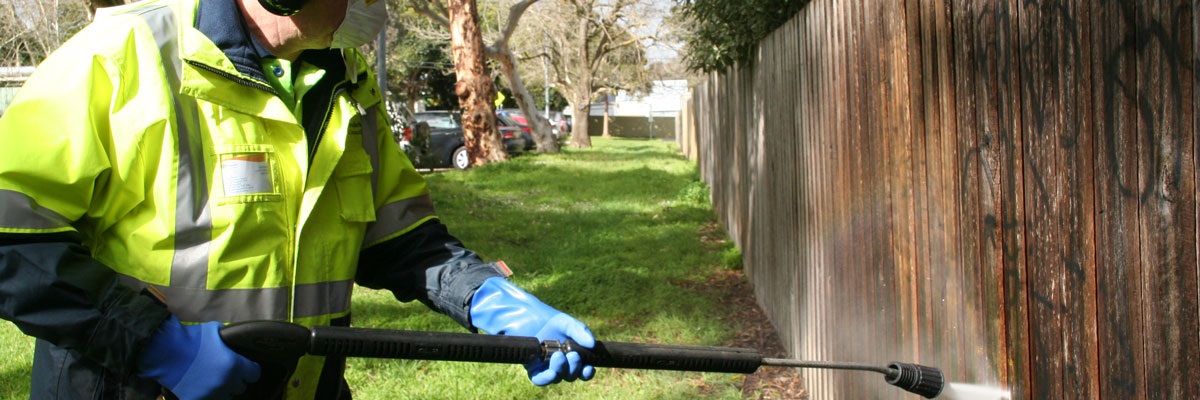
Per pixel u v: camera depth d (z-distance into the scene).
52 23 16.83
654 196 13.38
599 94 35.72
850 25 3.66
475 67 20.30
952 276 2.55
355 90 2.14
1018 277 2.13
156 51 1.82
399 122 19.94
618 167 19.12
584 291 6.56
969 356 2.44
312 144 2.00
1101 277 1.76
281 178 1.93
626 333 5.60
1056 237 1.94
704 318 5.93
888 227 3.15
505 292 2.10
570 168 18.69
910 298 2.93
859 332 3.57
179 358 1.69
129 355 1.66
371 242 2.24
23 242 1.65
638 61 31.73
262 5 1.83
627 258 7.96
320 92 2.06
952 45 2.51
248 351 1.73
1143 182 1.60
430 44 39.75
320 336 1.78
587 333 1.92
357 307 6.07
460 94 20.45
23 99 1.71
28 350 5.01
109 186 1.79
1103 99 1.72
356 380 4.59
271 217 1.91
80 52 1.78
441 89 44.25
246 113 1.89
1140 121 1.60
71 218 1.73
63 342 1.66
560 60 35.12
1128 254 1.66
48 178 1.68
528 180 15.90
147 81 1.80
